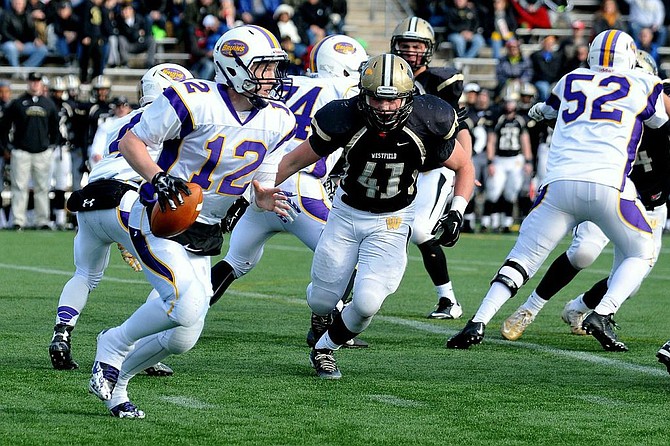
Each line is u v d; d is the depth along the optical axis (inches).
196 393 694.5
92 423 608.7
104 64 2438.5
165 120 602.5
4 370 754.2
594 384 740.0
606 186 822.5
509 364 811.4
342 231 735.1
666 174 909.8
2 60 2551.7
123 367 629.0
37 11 2503.7
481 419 631.2
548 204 850.1
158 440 573.9
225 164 624.7
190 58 2484.0
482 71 2642.7
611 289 863.7
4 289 1219.2
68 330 756.6
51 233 2028.8
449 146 699.4
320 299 755.4
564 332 979.9
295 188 866.1
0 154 2097.7
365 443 574.2
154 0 2657.5
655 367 805.9
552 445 575.5
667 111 856.9
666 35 2625.5
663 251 1857.8
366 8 2913.4
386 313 1093.8
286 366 792.9
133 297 1173.1
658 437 594.2
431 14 2684.5
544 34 2721.5
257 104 624.4
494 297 871.1
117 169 711.7
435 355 847.1
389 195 714.2
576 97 850.8
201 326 630.5
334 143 682.8
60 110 2087.8
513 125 2118.6
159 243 617.3
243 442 572.7
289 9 2474.2
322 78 933.2
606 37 856.9
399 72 656.4
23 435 579.5
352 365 800.9
